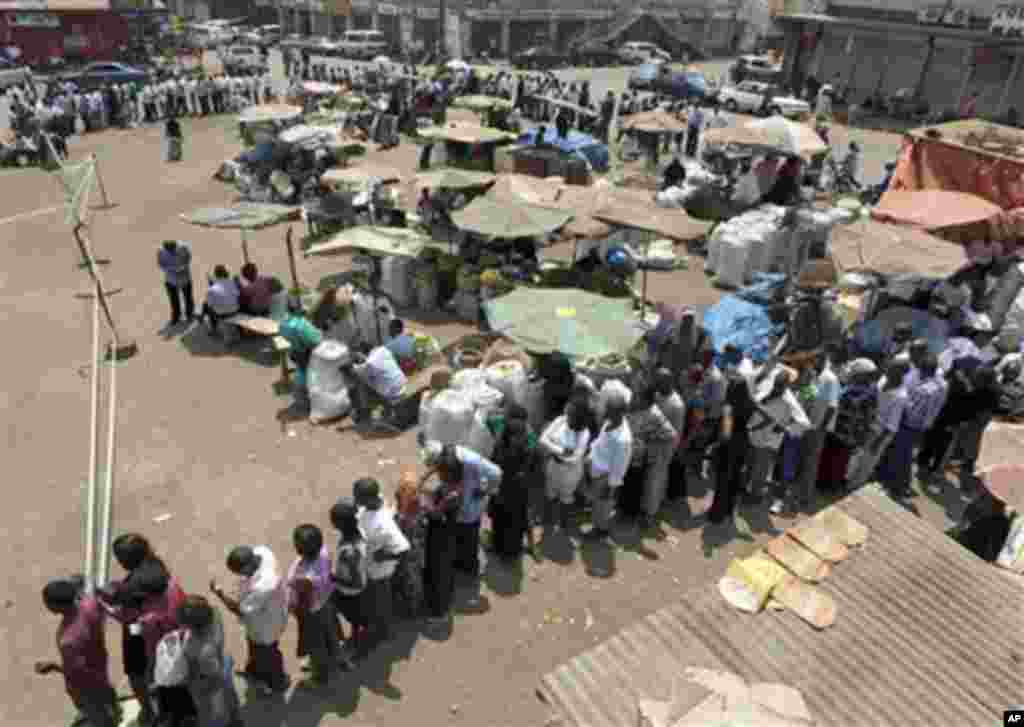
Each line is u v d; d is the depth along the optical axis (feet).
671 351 30.37
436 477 23.04
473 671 20.25
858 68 125.59
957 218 37.50
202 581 22.75
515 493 22.80
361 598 19.19
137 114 99.19
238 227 36.68
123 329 39.86
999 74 108.06
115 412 31.89
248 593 17.44
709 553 25.07
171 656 15.47
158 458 28.86
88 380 34.50
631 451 24.18
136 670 17.49
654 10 193.26
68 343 38.09
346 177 49.06
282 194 60.59
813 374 27.17
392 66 141.59
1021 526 22.21
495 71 147.84
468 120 78.89
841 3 124.16
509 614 22.24
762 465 26.76
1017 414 29.96
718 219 54.13
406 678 19.94
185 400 33.04
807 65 133.80
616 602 22.85
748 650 15.33
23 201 64.03
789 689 13.85
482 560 23.97
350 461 29.04
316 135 64.03
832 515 19.15
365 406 31.63
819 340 34.50
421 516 20.53
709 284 48.37
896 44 118.83
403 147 79.66
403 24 184.85
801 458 27.50
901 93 118.62
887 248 33.60
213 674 15.67
